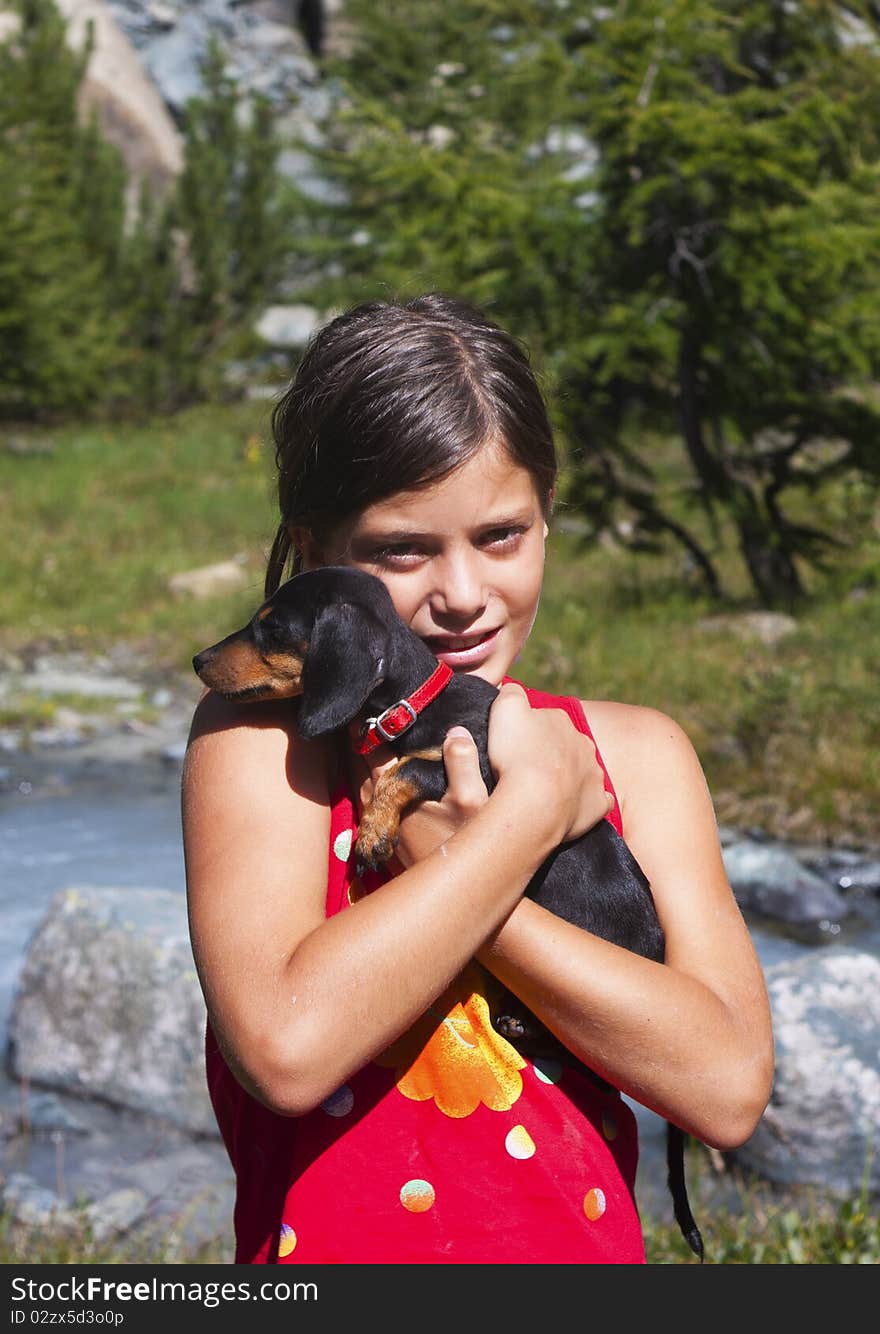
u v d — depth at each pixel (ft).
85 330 86.12
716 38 46.06
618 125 45.73
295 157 102.78
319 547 6.29
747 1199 15.65
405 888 5.07
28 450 80.59
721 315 46.60
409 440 5.61
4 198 79.56
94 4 103.04
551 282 46.73
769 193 45.68
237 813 5.58
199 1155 17.13
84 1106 18.28
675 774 6.40
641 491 50.80
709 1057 5.35
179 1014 18.08
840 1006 17.31
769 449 55.93
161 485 72.69
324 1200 5.21
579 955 5.23
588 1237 5.26
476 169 48.98
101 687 42.65
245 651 5.91
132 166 101.86
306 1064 4.88
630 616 46.55
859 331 46.50
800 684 34.47
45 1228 14.58
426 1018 5.37
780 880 25.41
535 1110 5.37
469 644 6.03
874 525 51.80
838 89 49.14
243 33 110.01
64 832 29.35
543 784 5.39
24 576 54.90
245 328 94.17
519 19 50.01
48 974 19.11
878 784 30.22
